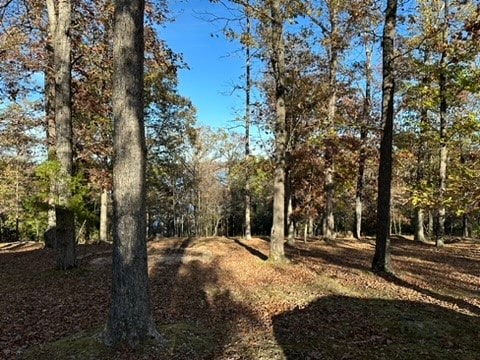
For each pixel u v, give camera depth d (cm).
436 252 1736
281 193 1372
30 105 1836
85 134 1803
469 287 1023
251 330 673
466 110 1995
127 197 550
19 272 1171
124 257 549
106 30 1453
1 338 624
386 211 1167
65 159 1139
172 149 2516
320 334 652
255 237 2434
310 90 1725
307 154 1964
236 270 1228
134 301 549
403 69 1628
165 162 2561
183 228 4569
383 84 1179
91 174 1831
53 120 1697
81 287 959
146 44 1514
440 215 1950
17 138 1838
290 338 634
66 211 1103
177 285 1014
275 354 565
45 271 1132
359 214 2564
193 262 1341
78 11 1405
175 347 554
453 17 1484
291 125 1767
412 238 2584
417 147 2248
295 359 552
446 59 1645
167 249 1653
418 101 1831
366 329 673
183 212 4359
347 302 835
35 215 1398
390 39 1168
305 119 1808
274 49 1372
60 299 852
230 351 574
